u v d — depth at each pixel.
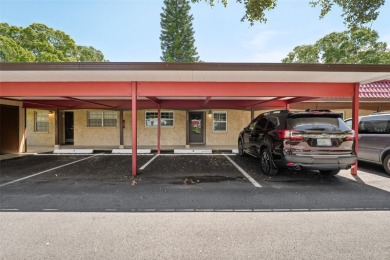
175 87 6.95
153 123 14.82
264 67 5.62
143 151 12.28
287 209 4.50
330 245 3.19
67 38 30.36
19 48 23.70
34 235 3.46
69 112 15.70
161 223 3.88
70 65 5.52
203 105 12.02
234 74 6.05
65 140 15.70
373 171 7.76
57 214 4.25
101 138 14.81
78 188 5.84
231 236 3.44
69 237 3.40
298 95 7.05
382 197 5.18
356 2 8.31
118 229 3.66
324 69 5.64
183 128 14.88
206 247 3.14
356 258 2.88
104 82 6.96
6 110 12.00
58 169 8.13
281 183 6.29
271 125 7.14
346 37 26.52
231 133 14.84
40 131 15.52
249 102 11.90
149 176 7.08
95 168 8.30
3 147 11.97
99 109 13.64
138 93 6.96
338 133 6.05
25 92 6.90
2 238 3.36
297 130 6.06
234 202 4.87
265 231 3.60
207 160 9.94
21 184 6.20
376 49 24.52
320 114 6.29
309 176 7.04
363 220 4.00
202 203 4.81
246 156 10.80
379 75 6.08
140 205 4.70
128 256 2.93
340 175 7.17
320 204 4.76
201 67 5.59
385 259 2.86
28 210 4.43
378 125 7.63
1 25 26.20
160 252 3.02
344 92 7.16
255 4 7.91
